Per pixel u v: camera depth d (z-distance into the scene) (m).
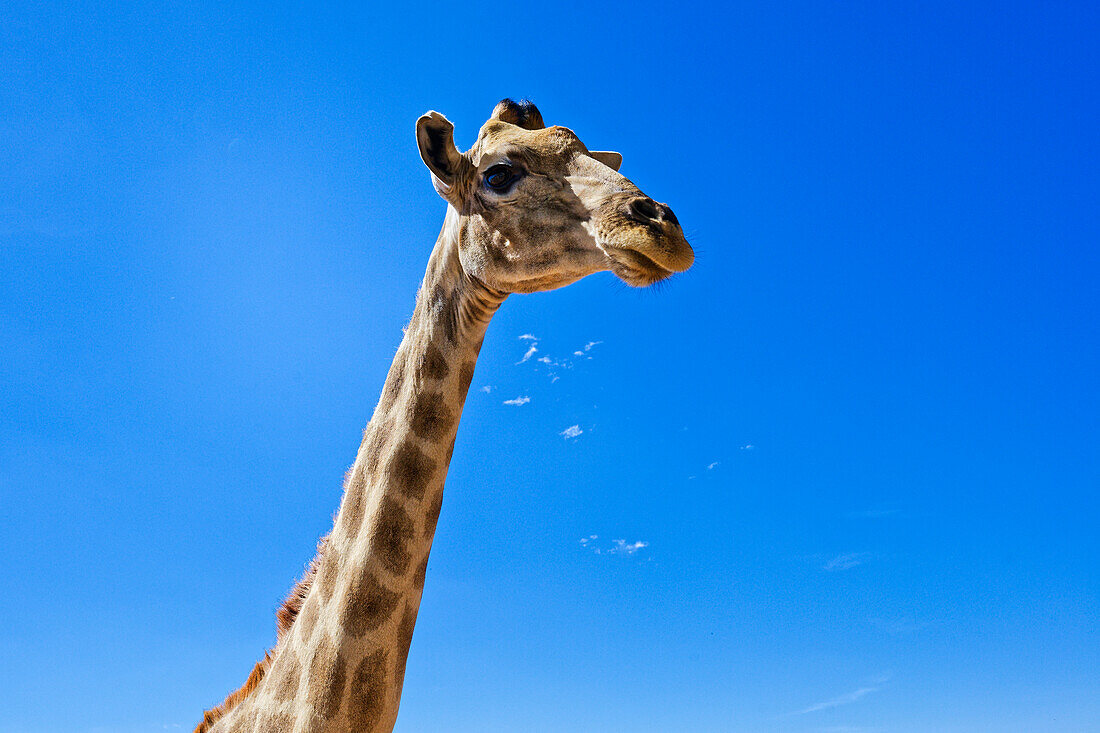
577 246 5.31
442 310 5.61
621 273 5.05
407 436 5.29
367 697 4.83
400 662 5.03
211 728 5.50
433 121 5.70
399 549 5.09
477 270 5.50
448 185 5.67
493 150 5.59
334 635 4.91
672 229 4.98
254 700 5.26
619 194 5.21
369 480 5.28
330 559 5.20
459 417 5.54
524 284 5.52
